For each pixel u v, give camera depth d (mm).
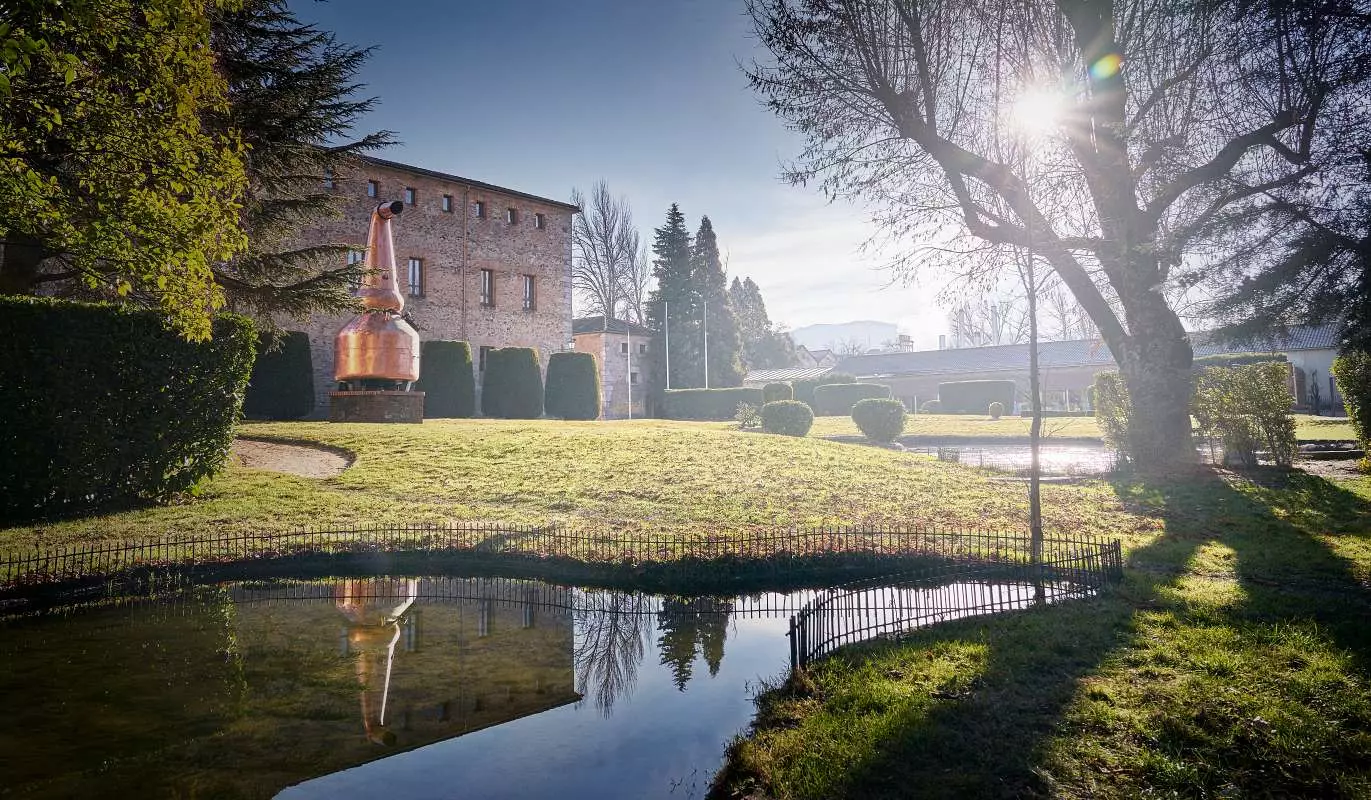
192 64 10852
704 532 11594
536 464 16812
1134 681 5055
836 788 3693
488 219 39000
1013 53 15031
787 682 5492
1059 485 15641
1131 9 15266
